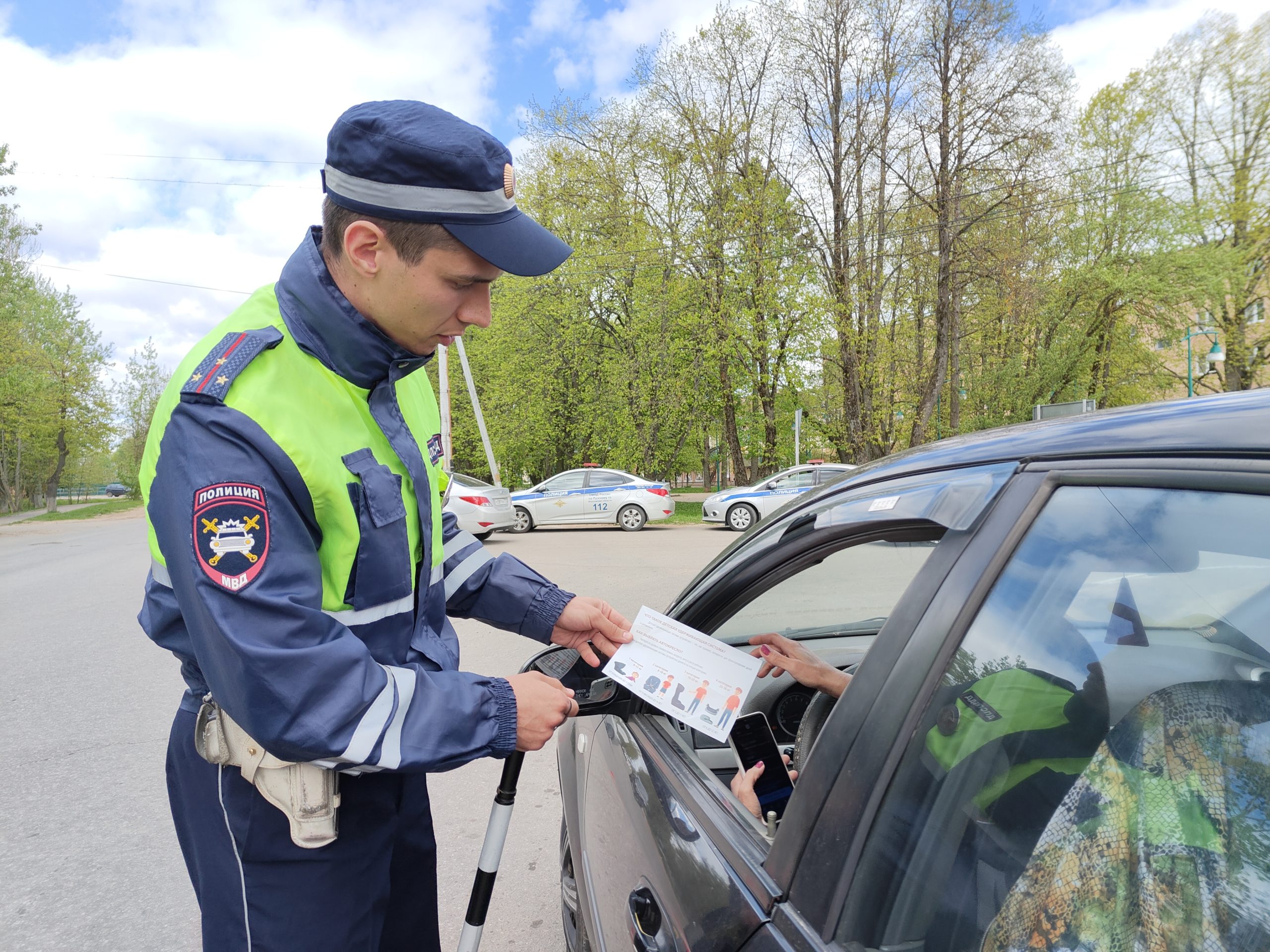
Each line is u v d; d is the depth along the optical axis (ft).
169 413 3.41
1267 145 55.77
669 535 46.11
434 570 4.42
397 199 3.33
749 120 62.28
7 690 16.05
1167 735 2.16
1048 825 2.32
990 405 76.89
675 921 3.46
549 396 73.15
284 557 3.27
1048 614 2.39
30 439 120.06
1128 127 60.85
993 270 62.23
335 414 3.64
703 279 64.13
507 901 8.50
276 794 3.53
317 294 3.58
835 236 62.34
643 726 5.20
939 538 3.19
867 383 63.21
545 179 71.15
